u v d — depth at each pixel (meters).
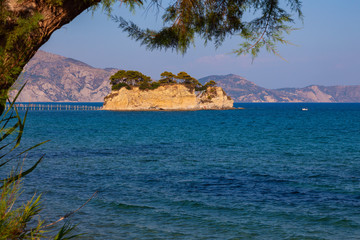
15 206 13.12
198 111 171.88
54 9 3.00
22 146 35.97
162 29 4.68
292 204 15.09
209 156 30.05
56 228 11.45
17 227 3.37
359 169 23.58
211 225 12.42
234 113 155.00
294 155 30.88
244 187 18.30
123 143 40.47
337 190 17.62
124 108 169.75
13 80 2.71
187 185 18.67
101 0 3.65
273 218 13.22
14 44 2.75
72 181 19.12
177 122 87.81
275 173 22.23
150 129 64.12
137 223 12.54
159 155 30.45
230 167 24.50
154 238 11.16
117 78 173.88
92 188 17.67
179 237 11.27
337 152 32.94
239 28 4.70
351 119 103.62
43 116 117.88
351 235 11.50
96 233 11.40
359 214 13.63
